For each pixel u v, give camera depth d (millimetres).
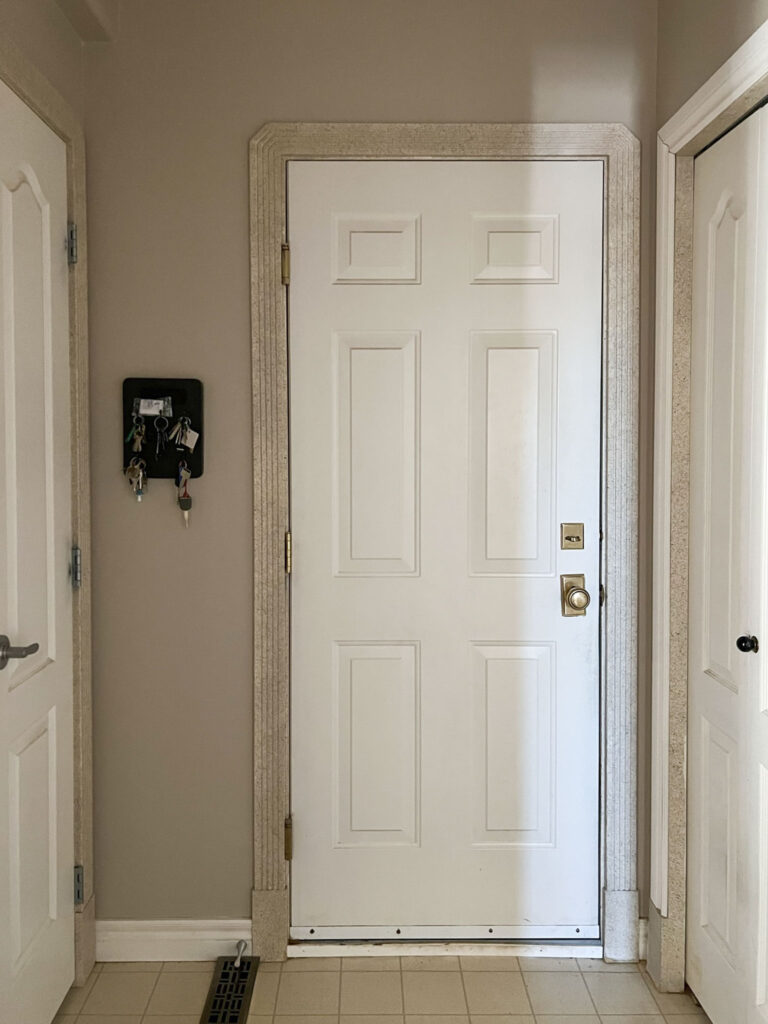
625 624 2543
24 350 2047
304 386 2537
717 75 1996
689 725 2398
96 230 2475
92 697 2541
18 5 2014
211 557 2535
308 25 2463
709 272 2242
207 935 2566
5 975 1942
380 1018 2305
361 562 2572
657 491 2449
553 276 2531
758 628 1977
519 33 2471
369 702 2586
